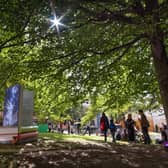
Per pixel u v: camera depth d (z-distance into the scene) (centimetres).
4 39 1098
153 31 887
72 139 1788
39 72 1188
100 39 1120
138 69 1420
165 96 1092
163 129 1947
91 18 1045
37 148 1255
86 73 1301
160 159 1069
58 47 1112
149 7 1058
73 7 931
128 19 994
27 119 1498
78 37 1080
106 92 1527
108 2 1026
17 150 1186
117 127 2431
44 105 1511
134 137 1991
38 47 1184
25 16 913
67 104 1478
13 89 1430
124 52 1265
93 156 1077
